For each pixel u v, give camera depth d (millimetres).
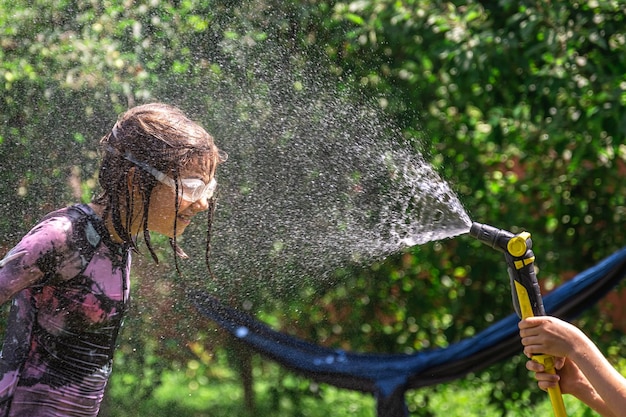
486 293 8633
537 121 8055
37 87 6492
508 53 7703
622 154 8508
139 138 3842
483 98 8258
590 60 7703
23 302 3783
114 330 3900
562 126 7793
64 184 6367
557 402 4020
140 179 3824
